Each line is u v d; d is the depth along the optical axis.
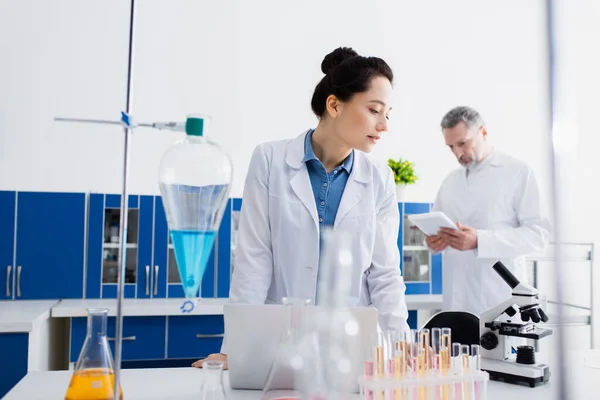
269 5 4.04
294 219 1.72
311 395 0.90
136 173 3.69
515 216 2.94
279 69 4.04
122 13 3.73
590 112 4.55
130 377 1.42
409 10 4.39
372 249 1.75
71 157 3.59
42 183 3.54
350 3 4.25
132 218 3.36
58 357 3.34
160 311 3.09
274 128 4.01
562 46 0.53
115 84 3.70
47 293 3.25
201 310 3.14
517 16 4.65
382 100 1.61
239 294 1.69
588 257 4.09
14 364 2.55
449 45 4.47
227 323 1.26
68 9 3.64
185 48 3.86
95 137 3.63
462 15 4.52
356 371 1.13
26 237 3.23
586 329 4.23
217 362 0.96
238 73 3.95
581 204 4.45
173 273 3.41
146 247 3.37
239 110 3.94
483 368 1.50
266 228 1.77
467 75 4.51
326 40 4.16
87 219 3.32
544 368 1.44
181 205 0.83
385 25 4.33
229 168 0.87
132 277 3.36
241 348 1.26
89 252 3.30
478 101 4.52
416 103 4.37
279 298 1.75
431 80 4.42
